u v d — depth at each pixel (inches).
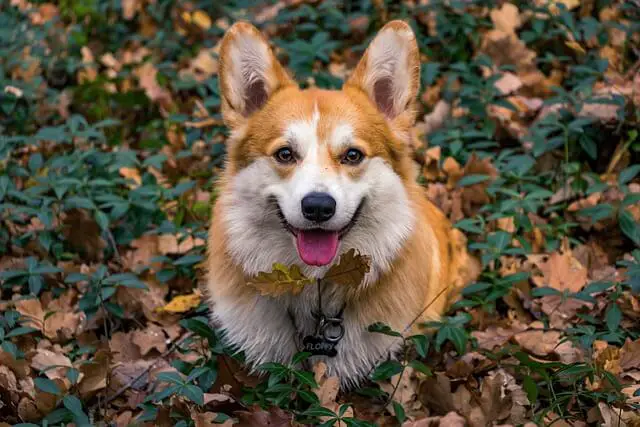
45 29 81.0
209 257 53.9
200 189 65.6
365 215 50.9
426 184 64.1
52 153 68.7
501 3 73.9
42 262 59.0
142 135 71.7
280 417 48.8
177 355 54.9
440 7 73.3
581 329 52.3
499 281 55.9
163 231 59.9
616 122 63.6
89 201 60.3
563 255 57.9
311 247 49.6
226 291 52.4
